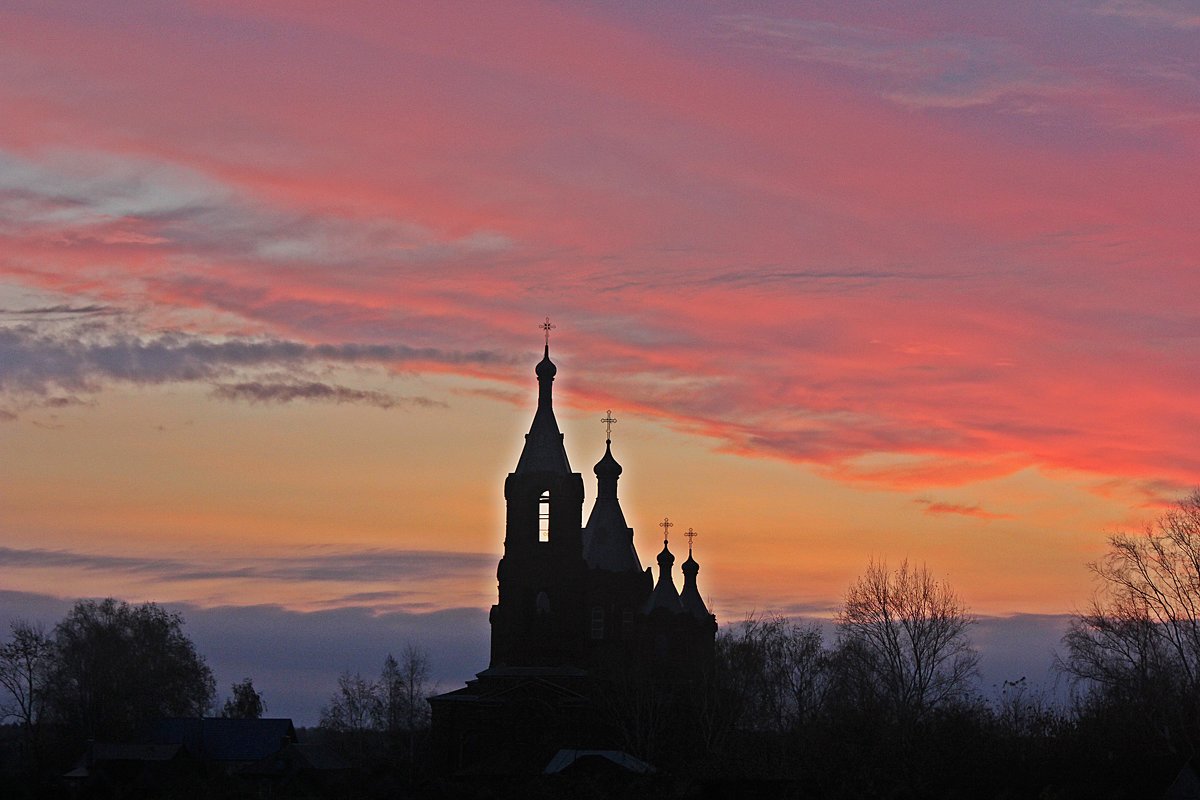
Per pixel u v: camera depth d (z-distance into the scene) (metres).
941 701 118.44
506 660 136.88
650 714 128.38
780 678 144.38
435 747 136.12
